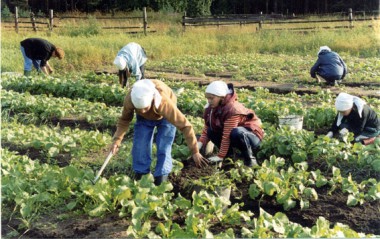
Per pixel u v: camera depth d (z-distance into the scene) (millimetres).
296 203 6117
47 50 14312
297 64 17922
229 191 5980
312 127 9266
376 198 6074
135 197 5562
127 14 37344
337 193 6332
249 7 47938
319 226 4910
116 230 5387
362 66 16578
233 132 6691
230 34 25609
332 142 7426
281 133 7523
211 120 6875
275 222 5090
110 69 17688
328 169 7016
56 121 10086
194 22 30594
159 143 6207
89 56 18859
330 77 13438
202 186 6016
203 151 7234
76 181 5977
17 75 14844
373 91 12805
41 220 5648
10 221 5668
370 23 26875
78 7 46438
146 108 5711
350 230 4828
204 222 5180
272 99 11891
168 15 37125
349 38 22234
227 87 6805
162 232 5062
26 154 7840
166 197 5723
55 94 12914
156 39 23484
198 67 18016
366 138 7859
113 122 9648
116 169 7117
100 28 26562
